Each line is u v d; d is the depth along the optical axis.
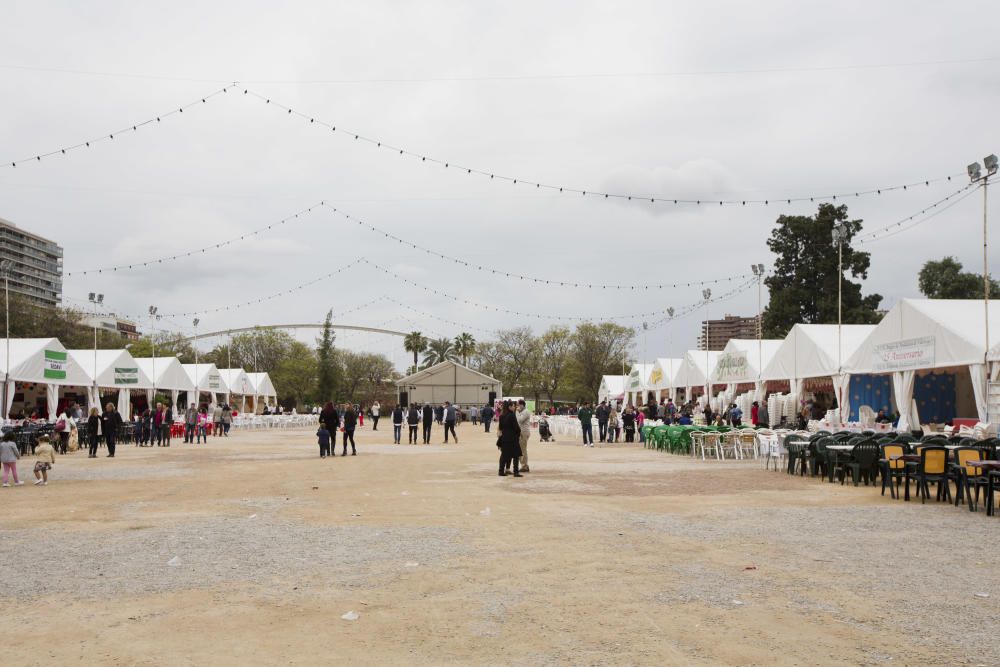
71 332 63.72
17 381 30.47
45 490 14.93
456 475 17.70
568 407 82.38
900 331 24.23
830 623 5.73
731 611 6.04
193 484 15.89
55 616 6.00
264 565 7.80
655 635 5.45
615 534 9.55
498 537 9.34
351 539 9.23
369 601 6.39
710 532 9.71
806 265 55.94
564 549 8.57
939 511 11.67
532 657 5.00
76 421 29.53
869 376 28.80
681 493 14.02
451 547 8.70
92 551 8.61
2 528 10.27
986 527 10.13
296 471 18.91
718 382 38.88
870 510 11.77
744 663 4.89
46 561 8.07
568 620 5.81
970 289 60.03
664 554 8.30
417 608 6.17
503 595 6.55
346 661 4.96
